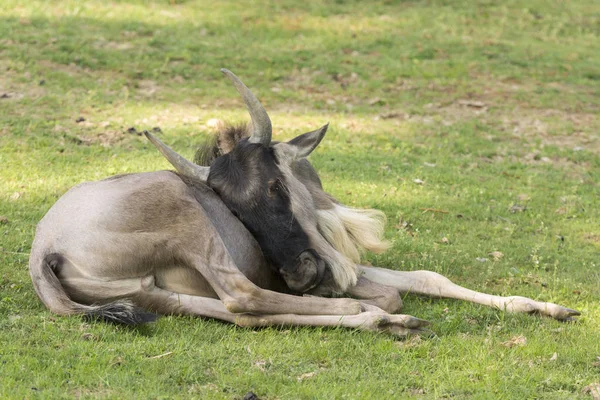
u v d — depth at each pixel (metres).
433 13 73.88
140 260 21.47
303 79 55.47
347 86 54.75
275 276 23.95
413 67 59.03
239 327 21.56
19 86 47.72
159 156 38.78
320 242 23.45
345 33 66.00
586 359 20.06
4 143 39.03
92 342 19.59
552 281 26.83
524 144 46.31
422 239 30.59
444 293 24.39
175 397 17.11
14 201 31.44
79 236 21.44
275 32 64.69
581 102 54.56
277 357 19.59
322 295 23.50
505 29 71.25
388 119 49.22
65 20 61.34
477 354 20.02
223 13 68.38
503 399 17.73
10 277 24.25
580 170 42.75
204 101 49.59
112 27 61.19
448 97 53.91
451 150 44.41
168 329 21.00
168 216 21.88
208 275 21.55
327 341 20.61
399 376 18.77
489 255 29.42
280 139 43.47
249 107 23.81
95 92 48.09
